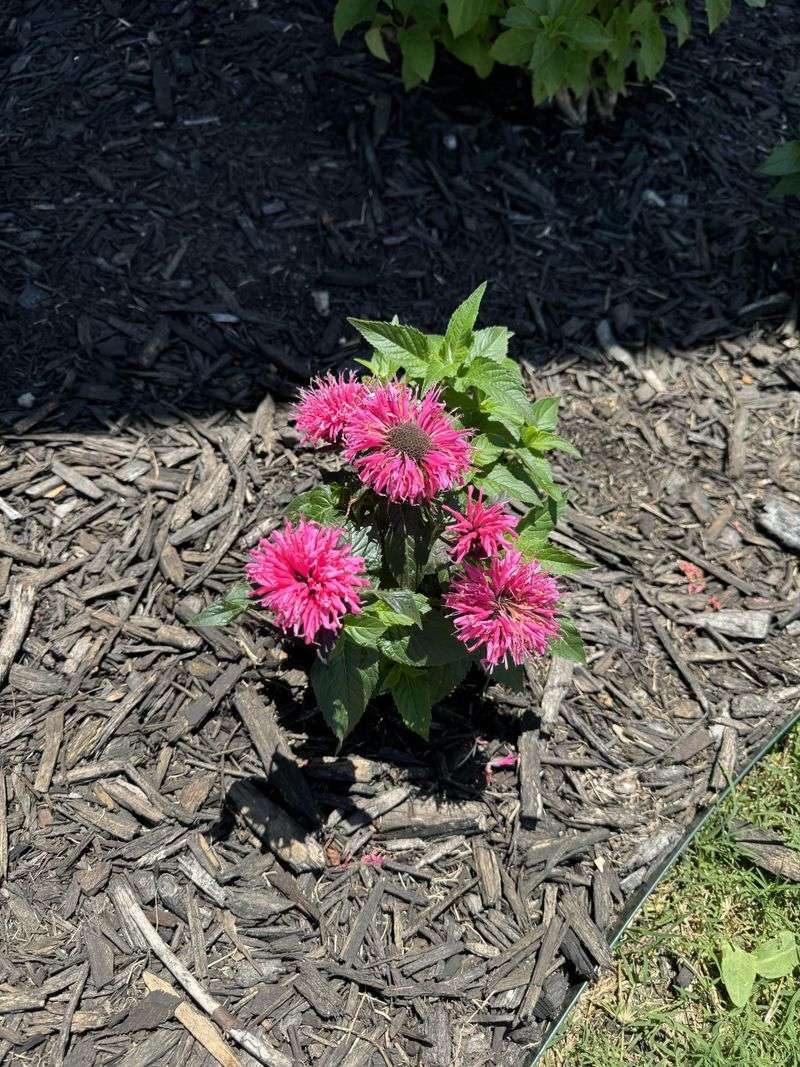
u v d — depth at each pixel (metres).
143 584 0.72
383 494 0.57
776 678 0.75
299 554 0.53
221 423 0.81
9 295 0.84
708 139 1.05
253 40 1.00
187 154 0.93
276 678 0.69
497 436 0.64
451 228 0.95
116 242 0.88
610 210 0.99
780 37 1.17
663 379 0.91
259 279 0.89
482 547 0.59
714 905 0.66
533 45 0.91
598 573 0.79
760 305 0.96
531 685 0.72
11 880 0.60
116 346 0.83
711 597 0.79
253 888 0.62
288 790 0.65
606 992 0.62
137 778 0.65
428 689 0.62
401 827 0.65
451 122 1.00
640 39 1.00
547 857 0.65
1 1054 0.55
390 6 0.93
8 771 0.64
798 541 0.81
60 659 0.68
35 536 0.73
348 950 0.60
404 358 0.62
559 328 0.92
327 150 0.96
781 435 0.89
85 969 0.58
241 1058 0.56
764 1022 0.62
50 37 1.00
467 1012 0.59
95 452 0.78
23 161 0.91
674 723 0.72
